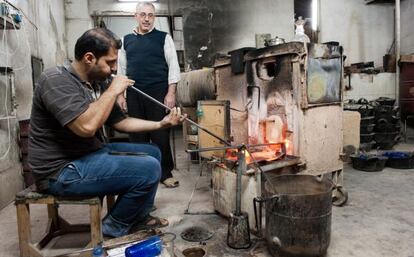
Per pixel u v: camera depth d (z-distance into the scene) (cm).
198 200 237
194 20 597
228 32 610
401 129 489
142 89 260
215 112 211
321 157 216
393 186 262
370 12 619
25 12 309
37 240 178
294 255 148
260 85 231
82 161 146
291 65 205
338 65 221
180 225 193
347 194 222
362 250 161
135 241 147
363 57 623
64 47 536
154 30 266
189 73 358
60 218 185
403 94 483
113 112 181
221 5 605
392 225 188
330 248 163
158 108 263
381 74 502
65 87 136
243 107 250
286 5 630
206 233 182
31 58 321
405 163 315
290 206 144
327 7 612
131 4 578
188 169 336
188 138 352
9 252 166
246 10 614
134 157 154
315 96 208
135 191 154
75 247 170
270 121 224
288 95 210
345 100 466
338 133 225
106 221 161
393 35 623
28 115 302
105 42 140
